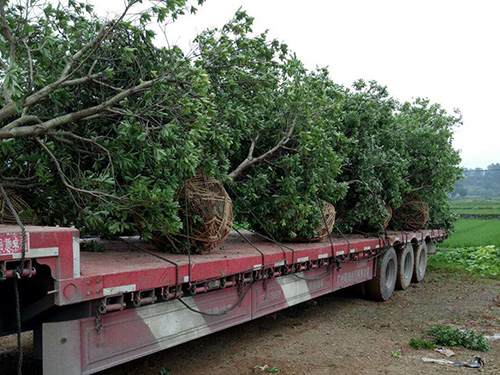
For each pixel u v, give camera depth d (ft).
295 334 21.61
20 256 8.99
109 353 11.28
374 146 27.53
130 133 13.67
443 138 33.78
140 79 13.71
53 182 15.33
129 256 14.83
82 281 10.18
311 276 21.16
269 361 17.66
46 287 10.15
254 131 20.63
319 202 22.89
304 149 19.86
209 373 16.21
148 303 12.37
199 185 16.07
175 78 13.93
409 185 33.09
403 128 32.01
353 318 25.26
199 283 13.91
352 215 28.55
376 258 29.01
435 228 43.73
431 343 20.24
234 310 15.92
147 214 14.38
